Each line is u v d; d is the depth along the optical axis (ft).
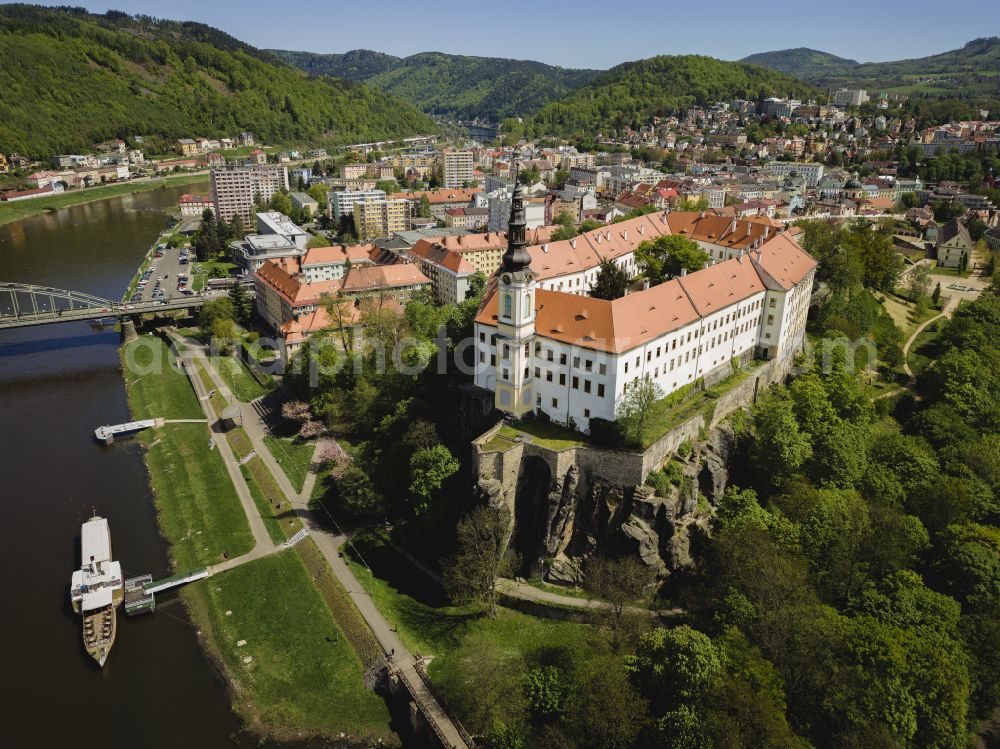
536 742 303.48
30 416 630.74
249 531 458.50
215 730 327.06
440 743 307.99
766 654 312.91
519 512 421.59
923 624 322.96
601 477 404.77
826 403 490.90
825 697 289.94
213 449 559.79
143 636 378.73
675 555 394.32
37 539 456.04
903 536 378.12
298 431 577.43
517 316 424.87
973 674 308.40
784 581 333.62
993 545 370.12
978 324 652.07
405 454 474.08
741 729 269.44
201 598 403.95
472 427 473.26
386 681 346.33
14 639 375.04
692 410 453.99
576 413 427.33
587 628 373.61
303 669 356.59
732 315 503.20
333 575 411.34
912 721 278.87
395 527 452.35
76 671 357.20
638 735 288.71
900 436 488.44
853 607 341.00
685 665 295.07
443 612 390.01
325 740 323.16
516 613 390.83
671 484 407.03
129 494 509.35
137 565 432.66
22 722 327.88
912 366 640.99
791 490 418.72
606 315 410.72
